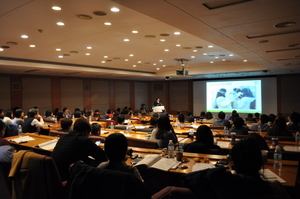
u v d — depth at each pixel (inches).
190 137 196.1
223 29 172.4
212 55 360.5
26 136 185.2
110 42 253.3
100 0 140.5
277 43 223.5
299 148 142.9
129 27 197.6
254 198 60.2
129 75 573.3
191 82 758.5
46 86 533.6
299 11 134.8
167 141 156.8
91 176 65.3
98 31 207.9
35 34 213.6
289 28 171.3
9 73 465.1
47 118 365.7
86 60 383.2
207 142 134.3
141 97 791.1
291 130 213.0
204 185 65.4
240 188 61.2
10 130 224.1
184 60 411.5
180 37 236.2
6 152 116.1
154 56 358.6
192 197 67.6
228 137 193.6
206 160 112.4
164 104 799.1
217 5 126.0
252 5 125.0
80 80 607.8
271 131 182.2
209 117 332.2
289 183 85.6
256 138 128.9
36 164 90.1
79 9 154.5
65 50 292.2
